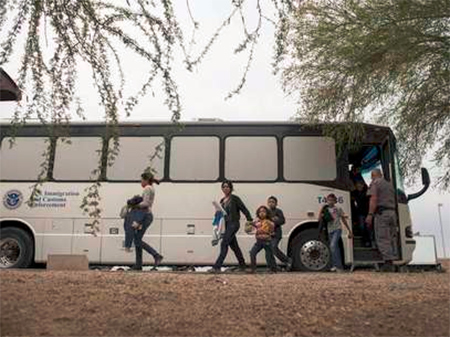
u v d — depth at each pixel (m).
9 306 6.74
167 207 14.83
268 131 15.16
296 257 14.44
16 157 15.26
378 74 15.93
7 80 6.37
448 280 10.59
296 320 6.61
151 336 5.88
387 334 6.15
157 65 6.44
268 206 14.09
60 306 6.89
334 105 15.78
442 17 14.94
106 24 6.50
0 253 14.92
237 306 7.24
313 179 14.85
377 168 15.26
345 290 8.79
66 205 14.89
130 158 15.06
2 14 6.18
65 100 6.44
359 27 15.86
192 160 15.02
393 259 13.73
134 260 14.67
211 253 14.65
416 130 16.88
